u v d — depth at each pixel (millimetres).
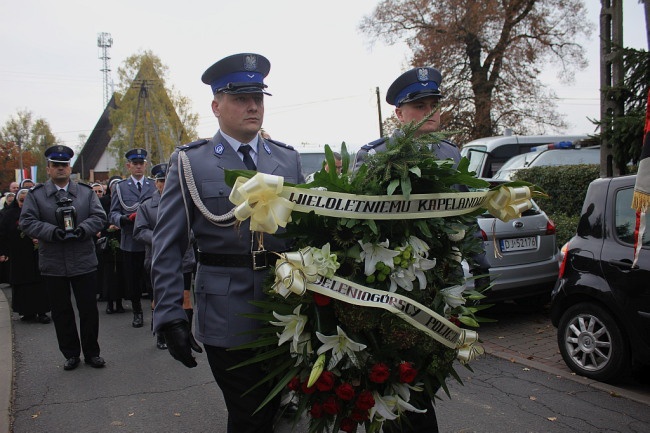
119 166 40781
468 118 24391
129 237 6582
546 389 4172
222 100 2457
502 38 23859
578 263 4398
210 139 2570
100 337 6121
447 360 2186
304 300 2025
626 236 4129
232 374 2334
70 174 5176
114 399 4191
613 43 6172
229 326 2322
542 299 6520
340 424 2053
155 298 2342
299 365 2061
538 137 13406
